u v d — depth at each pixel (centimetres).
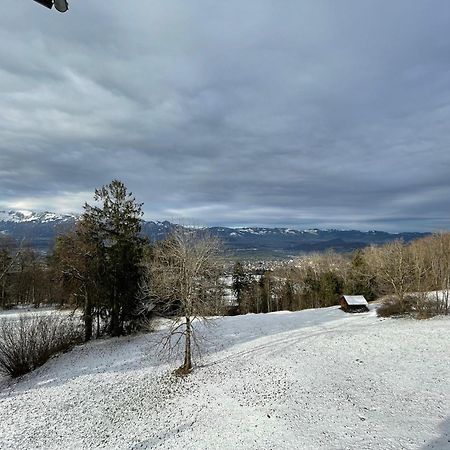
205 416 2067
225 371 2728
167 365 2989
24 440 2016
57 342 3600
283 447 1600
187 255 2828
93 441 1950
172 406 2277
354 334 3250
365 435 1599
